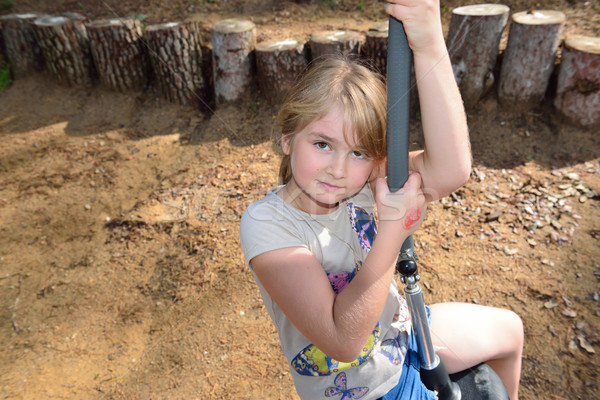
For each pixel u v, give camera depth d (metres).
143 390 2.44
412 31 0.94
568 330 2.48
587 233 2.98
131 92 4.62
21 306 3.02
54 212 3.66
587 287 2.67
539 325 2.52
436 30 0.96
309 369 1.20
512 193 3.35
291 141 1.11
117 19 4.56
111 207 3.67
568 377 2.28
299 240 1.12
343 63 1.08
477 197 3.37
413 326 1.25
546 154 3.61
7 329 2.88
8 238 3.49
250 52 4.25
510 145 3.72
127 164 4.03
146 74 4.64
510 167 3.57
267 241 1.10
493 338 1.45
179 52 4.29
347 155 1.05
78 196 3.78
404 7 0.92
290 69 4.08
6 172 4.04
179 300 2.92
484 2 4.79
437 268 2.90
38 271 3.24
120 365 2.60
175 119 4.42
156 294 2.99
